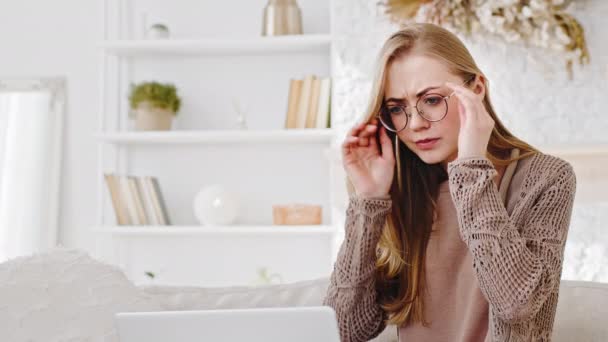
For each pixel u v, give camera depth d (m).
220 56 3.49
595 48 3.06
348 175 1.38
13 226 3.44
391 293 1.43
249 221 3.42
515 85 3.07
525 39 3.06
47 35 3.59
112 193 3.22
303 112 3.20
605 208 2.96
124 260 3.44
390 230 1.40
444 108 1.25
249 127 3.45
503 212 1.14
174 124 3.47
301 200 3.41
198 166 3.45
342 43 3.16
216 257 3.42
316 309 0.88
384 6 3.10
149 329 0.90
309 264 3.39
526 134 3.06
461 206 1.16
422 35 1.29
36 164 3.48
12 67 3.58
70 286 1.35
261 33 3.31
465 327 1.26
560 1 2.95
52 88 3.53
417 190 1.40
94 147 3.53
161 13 3.53
